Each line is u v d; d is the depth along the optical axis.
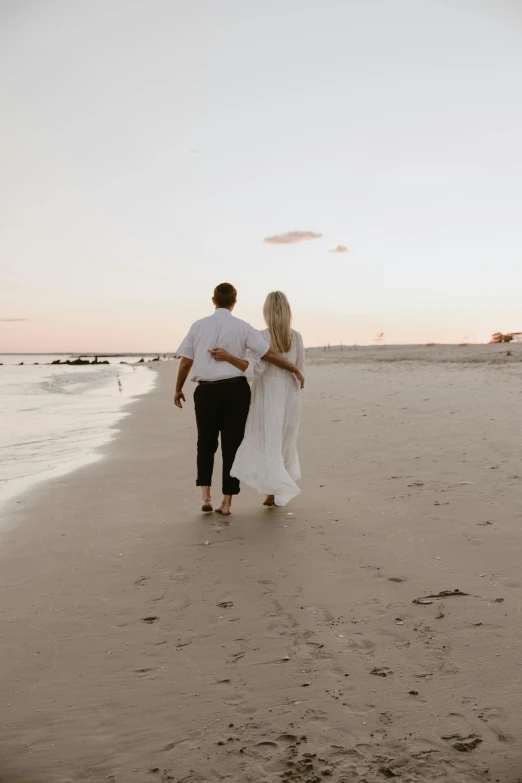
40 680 2.56
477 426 8.31
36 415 13.66
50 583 3.61
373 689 2.38
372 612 3.04
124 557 4.02
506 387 13.47
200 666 2.62
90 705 2.38
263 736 2.14
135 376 39.34
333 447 7.58
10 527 4.82
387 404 11.55
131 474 6.65
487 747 2.03
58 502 5.55
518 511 4.54
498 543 3.90
